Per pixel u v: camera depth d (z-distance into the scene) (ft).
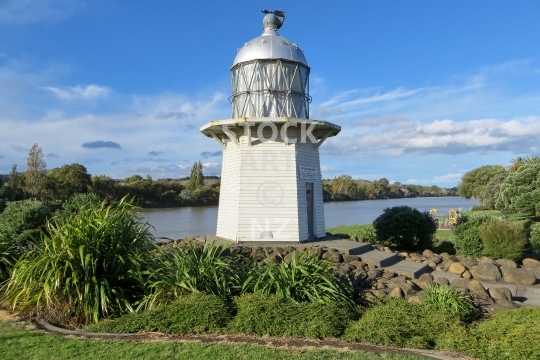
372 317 22.52
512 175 116.98
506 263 42.32
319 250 39.52
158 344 20.21
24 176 170.60
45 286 23.21
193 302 23.15
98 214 28.02
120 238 27.04
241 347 19.86
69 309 24.16
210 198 218.18
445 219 107.55
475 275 37.99
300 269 26.48
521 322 21.66
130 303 25.53
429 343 21.35
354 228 88.38
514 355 18.76
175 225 107.86
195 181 224.94
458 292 27.37
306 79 49.47
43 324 23.57
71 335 21.77
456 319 22.59
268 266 27.96
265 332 21.98
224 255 34.99
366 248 43.73
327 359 18.75
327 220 145.59
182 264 26.21
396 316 22.39
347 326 22.57
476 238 50.16
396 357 19.25
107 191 173.37
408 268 37.65
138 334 21.81
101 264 26.12
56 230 28.14
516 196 109.29
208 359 18.52
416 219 55.26
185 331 22.08
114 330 22.12
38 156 163.43
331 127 45.70
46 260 25.43
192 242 30.91
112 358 18.58
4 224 37.06
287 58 46.52
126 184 192.65
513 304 28.09
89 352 19.21
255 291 25.16
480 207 193.06
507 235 46.78
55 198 161.07
